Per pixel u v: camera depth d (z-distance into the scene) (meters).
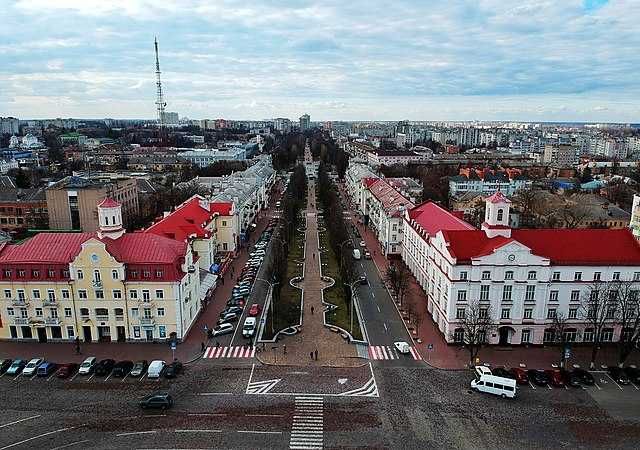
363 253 167.25
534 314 96.81
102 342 98.50
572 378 83.44
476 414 74.44
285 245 157.88
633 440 68.38
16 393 79.44
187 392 80.00
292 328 104.19
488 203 100.94
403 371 87.75
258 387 81.69
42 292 96.69
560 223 192.75
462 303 96.31
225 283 134.50
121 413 74.00
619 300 93.25
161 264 95.38
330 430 70.12
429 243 119.94
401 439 68.19
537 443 67.56
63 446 66.31
